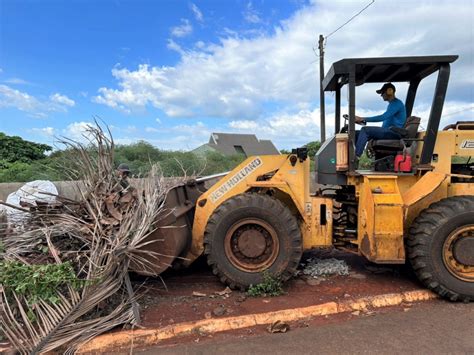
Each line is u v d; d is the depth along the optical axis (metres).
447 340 3.34
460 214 4.15
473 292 4.13
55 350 3.25
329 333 3.50
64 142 4.42
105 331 3.52
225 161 16.98
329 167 4.88
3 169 13.30
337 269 5.11
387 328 3.58
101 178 4.37
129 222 4.03
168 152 16.06
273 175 4.79
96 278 3.53
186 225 4.89
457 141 4.67
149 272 4.28
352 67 4.61
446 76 4.52
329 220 4.71
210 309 4.00
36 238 4.14
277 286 4.38
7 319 3.42
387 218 4.27
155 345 3.38
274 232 4.43
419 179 4.59
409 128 4.87
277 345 3.31
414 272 4.42
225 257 4.46
